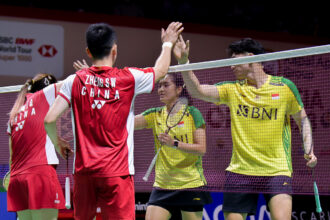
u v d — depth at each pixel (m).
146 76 6.32
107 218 6.06
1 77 18.17
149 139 9.91
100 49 6.25
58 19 19.08
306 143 7.75
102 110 5.97
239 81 8.15
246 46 8.30
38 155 8.06
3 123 11.08
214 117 9.02
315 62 9.11
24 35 18.59
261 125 7.82
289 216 7.51
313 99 9.27
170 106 8.88
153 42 20.31
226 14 25.59
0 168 11.20
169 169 8.74
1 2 22.45
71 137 9.62
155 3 24.89
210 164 8.99
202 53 20.53
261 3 26.09
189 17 25.14
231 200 8.09
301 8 26.20
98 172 5.88
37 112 8.11
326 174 9.04
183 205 8.70
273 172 7.66
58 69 18.95
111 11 24.53
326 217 11.77
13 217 11.27
